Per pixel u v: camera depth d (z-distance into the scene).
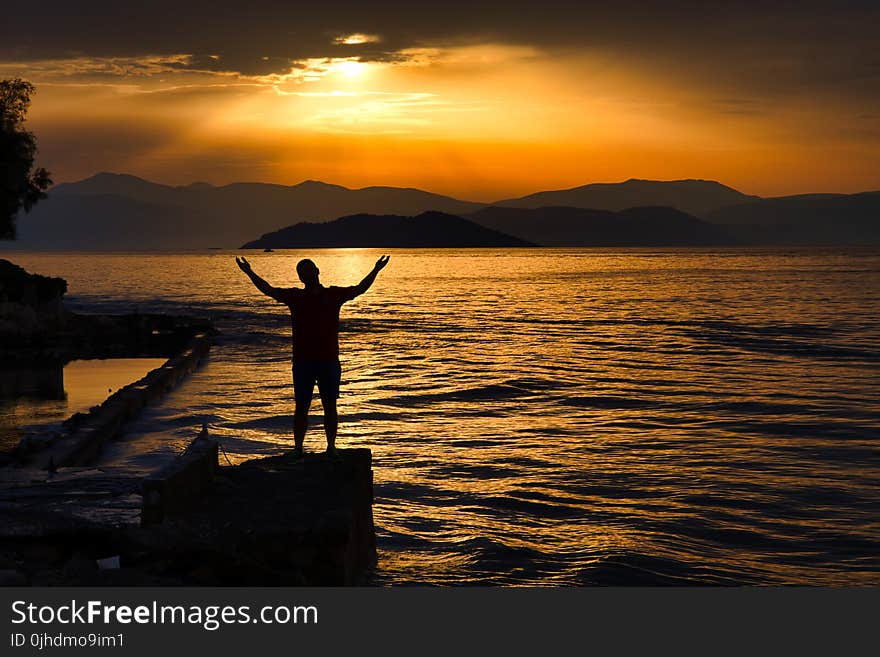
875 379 28.67
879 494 13.26
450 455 16.67
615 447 17.45
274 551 7.46
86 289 116.00
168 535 7.47
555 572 9.37
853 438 18.09
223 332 53.03
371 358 36.88
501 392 26.09
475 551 10.12
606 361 35.31
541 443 17.97
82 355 41.28
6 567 7.20
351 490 8.46
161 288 119.56
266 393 26.75
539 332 50.69
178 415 22.36
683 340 44.88
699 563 9.84
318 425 20.50
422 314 66.94
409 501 13.02
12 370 35.62
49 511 8.05
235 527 7.51
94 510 8.16
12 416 23.05
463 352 39.44
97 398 26.89
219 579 7.36
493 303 80.69
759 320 57.78
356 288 9.44
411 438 18.64
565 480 14.46
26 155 57.88
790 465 15.48
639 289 104.81
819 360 35.09
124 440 19.06
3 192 57.16
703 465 15.55
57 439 17.25
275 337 49.72
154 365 37.31
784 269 172.62
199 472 8.50
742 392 25.72
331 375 9.38
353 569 8.16
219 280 147.00
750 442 17.83
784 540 10.91
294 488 8.57
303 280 9.38
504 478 14.62
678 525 11.59
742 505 12.69
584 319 60.97
